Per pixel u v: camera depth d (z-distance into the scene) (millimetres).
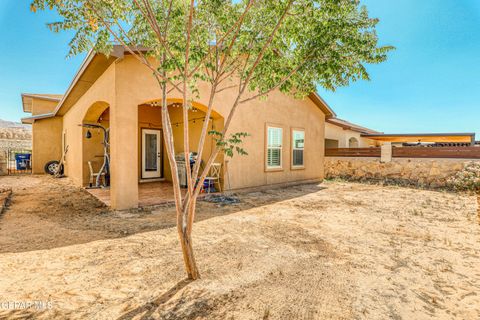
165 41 2701
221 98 7535
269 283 2668
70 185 9055
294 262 3207
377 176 12039
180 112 9812
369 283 2715
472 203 7066
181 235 2662
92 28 2564
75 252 3361
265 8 2918
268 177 9203
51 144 13469
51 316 2047
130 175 5816
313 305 2289
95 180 8875
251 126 8516
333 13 2734
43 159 13289
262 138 8898
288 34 3100
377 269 3055
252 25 3098
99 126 8289
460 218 5469
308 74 3209
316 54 2885
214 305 2256
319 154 11680
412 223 5070
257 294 2451
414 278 2844
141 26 3008
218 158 7996
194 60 2818
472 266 3168
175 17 2852
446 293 2545
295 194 8367
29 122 13164
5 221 4773
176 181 2670
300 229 4594
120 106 5598
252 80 3510
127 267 2951
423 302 2383
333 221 5160
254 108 8602
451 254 3541
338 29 2766
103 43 2875
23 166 14344
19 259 3113
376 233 4430
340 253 3531
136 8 2854
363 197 7914
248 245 3762
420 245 3877
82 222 4777
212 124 8125
